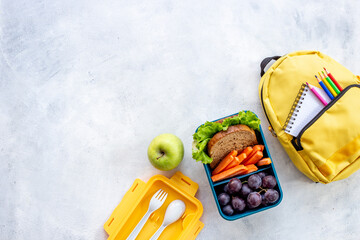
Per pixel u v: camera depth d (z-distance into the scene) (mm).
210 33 1160
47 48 1157
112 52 1155
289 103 979
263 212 1089
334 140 929
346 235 1088
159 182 1051
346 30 1173
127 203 1062
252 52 1158
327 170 949
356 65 1164
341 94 929
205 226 1073
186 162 1103
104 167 1116
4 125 1137
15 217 1104
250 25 1167
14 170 1124
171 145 953
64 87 1146
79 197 1107
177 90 1141
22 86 1147
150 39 1158
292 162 1105
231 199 922
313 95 960
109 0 1166
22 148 1131
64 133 1133
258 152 917
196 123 1124
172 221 998
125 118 1132
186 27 1162
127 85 1145
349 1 1181
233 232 1077
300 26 1172
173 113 1131
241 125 913
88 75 1148
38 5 1163
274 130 1012
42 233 1097
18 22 1160
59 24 1162
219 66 1150
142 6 1164
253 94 1138
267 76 1030
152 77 1146
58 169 1121
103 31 1160
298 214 1090
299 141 940
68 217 1101
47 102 1144
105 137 1127
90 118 1136
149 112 1133
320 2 1178
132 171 1111
